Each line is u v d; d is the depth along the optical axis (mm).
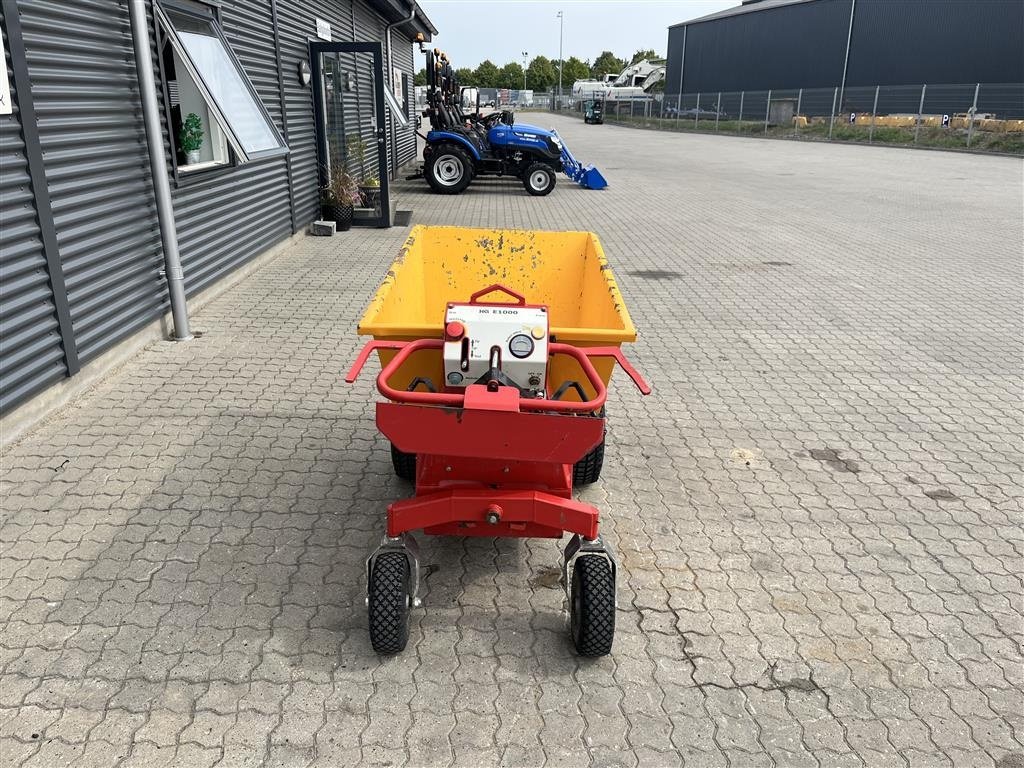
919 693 3002
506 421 2830
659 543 3902
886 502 4371
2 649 3018
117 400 5246
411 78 22969
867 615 3430
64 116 5027
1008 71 35938
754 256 10758
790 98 44219
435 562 3691
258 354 6207
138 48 5629
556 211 14586
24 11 4582
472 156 16547
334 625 3221
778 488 4488
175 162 6551
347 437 4859
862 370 6410
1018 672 3123
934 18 38812
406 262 4305
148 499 4066
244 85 7656
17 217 4484
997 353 6879
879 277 9609
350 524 3934
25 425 4664
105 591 3361
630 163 25188
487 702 2869
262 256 9133
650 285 9055
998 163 25516
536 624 3297
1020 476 4691
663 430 5195
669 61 60938
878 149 32344
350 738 2686
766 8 49156
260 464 4480
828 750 2730
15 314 4520
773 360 6598
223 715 2758
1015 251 11227
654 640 3229
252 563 3594
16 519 3840
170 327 6652
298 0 10305
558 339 3340
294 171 10281
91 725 2695
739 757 2686
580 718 2816
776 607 3463
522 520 3088
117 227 5734
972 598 3570
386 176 11781
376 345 3307
